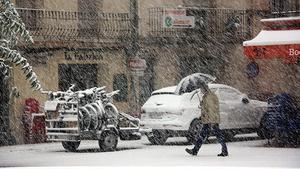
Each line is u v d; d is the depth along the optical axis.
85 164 32.88
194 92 42.38
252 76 52.84
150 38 56.34
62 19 52.97
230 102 43.31
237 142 43.28
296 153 35.91
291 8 60.47
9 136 47.94
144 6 56.50
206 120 34.97
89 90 40.22
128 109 55.41
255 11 59.44
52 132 39.66
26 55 50.28
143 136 50.88
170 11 56.50
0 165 33.38
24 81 49.34
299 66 56.22
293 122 39.44
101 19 54.78
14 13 32.91
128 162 33.22
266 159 33.22
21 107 49.09
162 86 57.31
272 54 41.06
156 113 41.84
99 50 54.31
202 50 58.66
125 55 55.34
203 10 58.81
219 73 59.62
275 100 39.72
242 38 59.12
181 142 44.84
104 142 39.47
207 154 36.12
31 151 41.28
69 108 39.09
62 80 53.22
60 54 52.38
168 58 57.72
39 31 51.31
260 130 44.91
